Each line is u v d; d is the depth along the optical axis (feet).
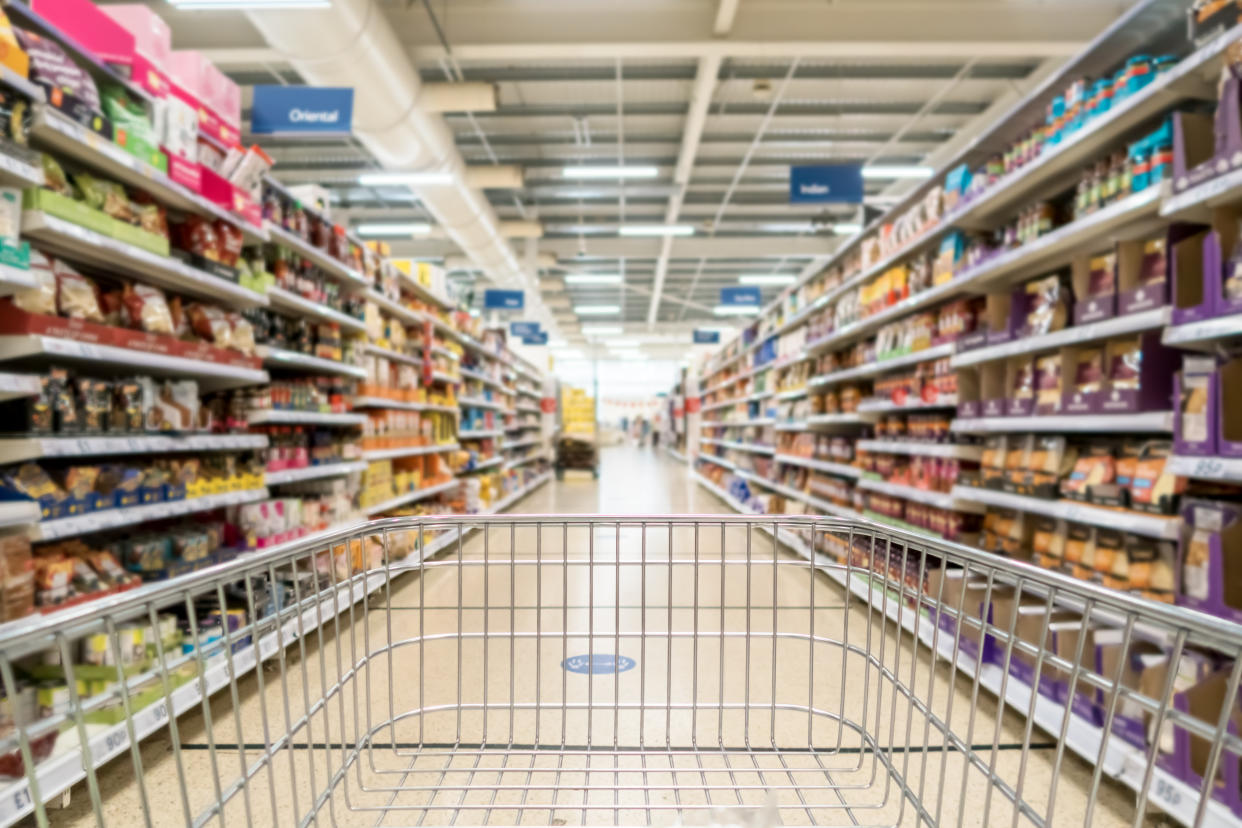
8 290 6.55
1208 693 5.29
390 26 19.89
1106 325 7.37
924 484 12.01
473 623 11.11
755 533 22.02
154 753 6.57
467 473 25.85
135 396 8.05
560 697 7.89
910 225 12.95
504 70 26.63
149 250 8.25
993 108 29.32
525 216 43.29
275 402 11.29
